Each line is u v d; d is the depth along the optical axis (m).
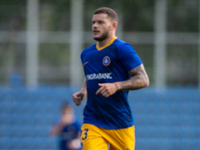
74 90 48.75
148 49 53.09
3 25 52.22
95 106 13.96
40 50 51.41
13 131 45.00
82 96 15.20
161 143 45.00
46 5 52.94
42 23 52.53
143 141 45.00
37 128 45.50
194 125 46.88
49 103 47.56
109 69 13.61
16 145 43.88
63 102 47.69
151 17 53.75
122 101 13.82
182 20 53.75
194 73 52.62
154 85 51.94
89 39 52.38
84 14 52.78
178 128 46.41
